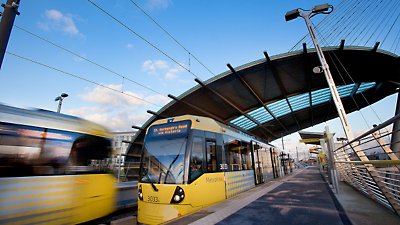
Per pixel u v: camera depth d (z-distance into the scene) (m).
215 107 25.31
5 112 5.79
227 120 29.20
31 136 6.11
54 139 6.61
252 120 32.41
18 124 5.92
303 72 22.08
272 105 29.05
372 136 5.65
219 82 20.72
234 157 10.31
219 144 9.16
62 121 7.00
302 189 10.38
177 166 7.29
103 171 7.95
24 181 5.70
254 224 4.97
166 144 7.88
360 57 19.95
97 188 7.55
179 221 5.54
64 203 6.44
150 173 7.60
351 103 32.06
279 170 19.67
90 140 7.69
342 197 8.03
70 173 6.78
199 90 21.27
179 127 8.05
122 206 10.20
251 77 21.25
